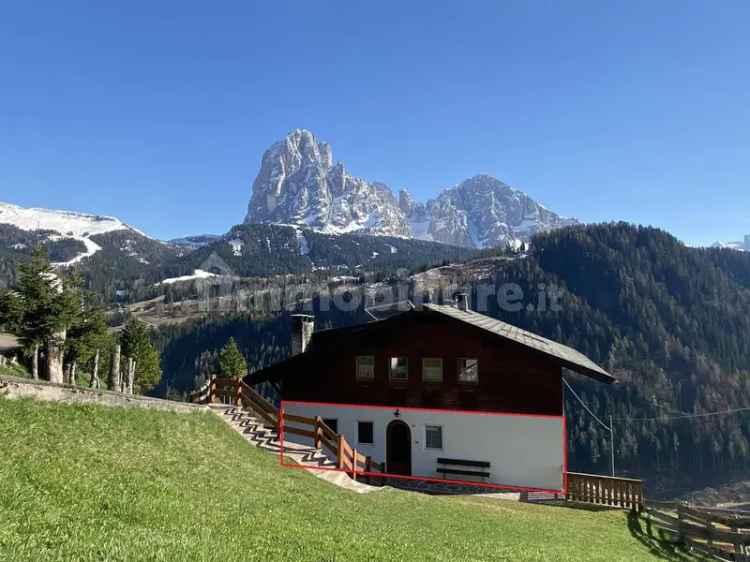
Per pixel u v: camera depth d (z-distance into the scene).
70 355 37.78
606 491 23.23
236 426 21.45
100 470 10.48
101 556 6.34
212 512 9.93
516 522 17.19
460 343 26.50
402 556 9.34
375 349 27.78
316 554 8.41
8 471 8.69
